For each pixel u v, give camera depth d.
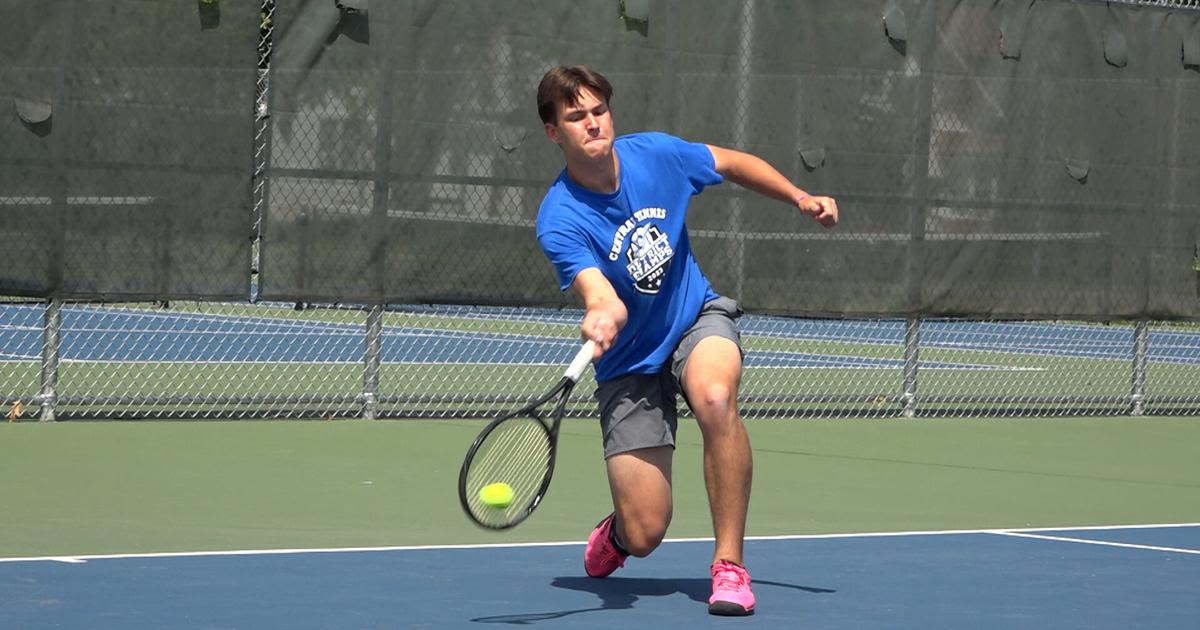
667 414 16.78
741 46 33.00
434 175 30.72
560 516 22.23
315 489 23.78
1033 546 20.48
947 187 35.09
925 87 34.72
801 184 33.62
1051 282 36.22
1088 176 36.47
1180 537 21.66
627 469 16.62
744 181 17.30
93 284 28.58
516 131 31.34
